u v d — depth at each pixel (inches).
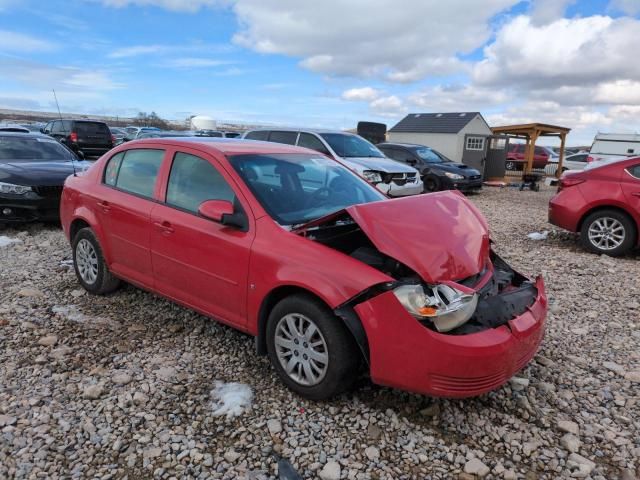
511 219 434.0
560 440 118.5
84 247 195.8
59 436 113.0
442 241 126.4
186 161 161.0
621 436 120.3
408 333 111.7
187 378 138.8
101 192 185.0
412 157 636.7
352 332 116.3
